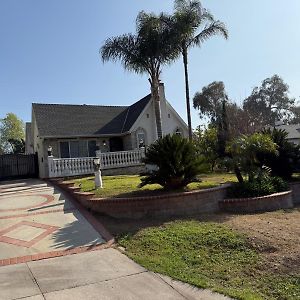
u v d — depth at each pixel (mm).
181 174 11641
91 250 7629
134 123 26828
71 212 11102
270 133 16984
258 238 7836
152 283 5816
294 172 16781
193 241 7934
